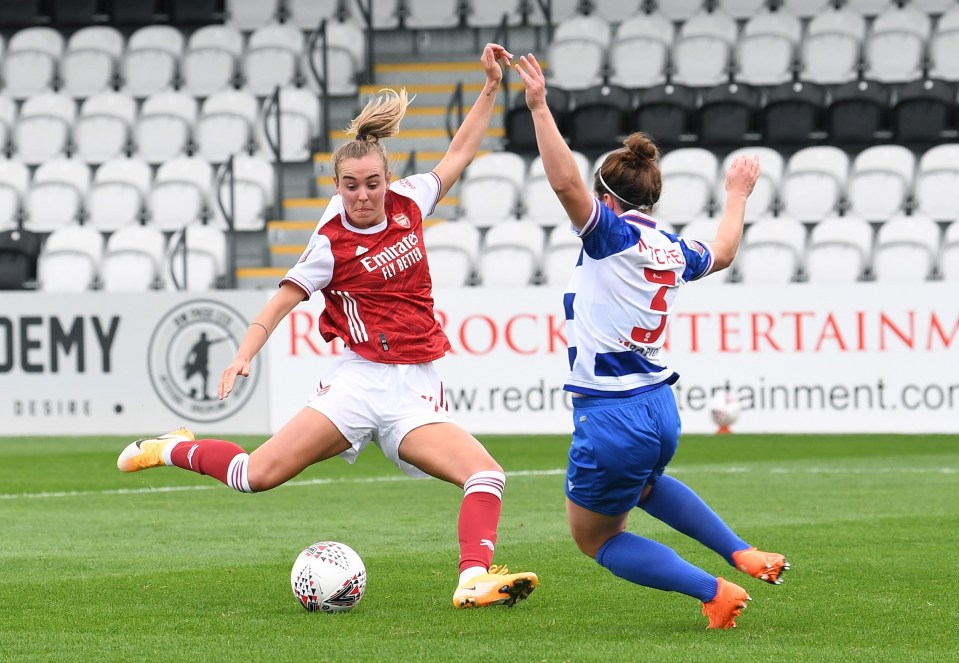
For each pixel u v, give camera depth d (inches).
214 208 2265.0
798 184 2171.5
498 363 1779.0
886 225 2052.2
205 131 2413.9
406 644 612.1
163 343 1797.5
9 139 2493.8
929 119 2295.8
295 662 573.6
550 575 815.7
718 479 1328.7
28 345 1815.9
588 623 668.7
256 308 1781.5
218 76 2561.5
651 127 2320.4
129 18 2736.2
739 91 2333.9
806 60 2479.1
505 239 2075.5
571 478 639.1
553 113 2358.5
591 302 625.3
